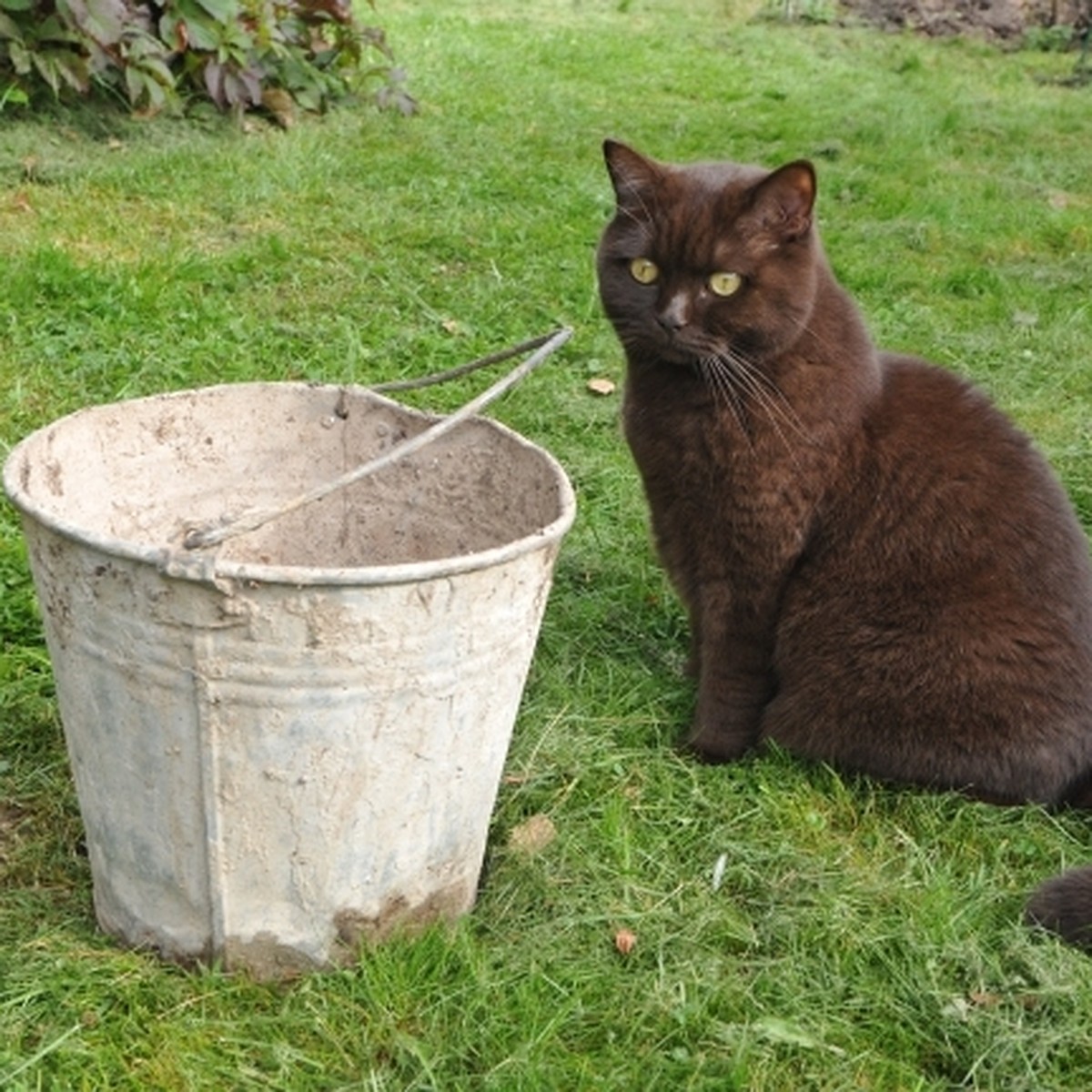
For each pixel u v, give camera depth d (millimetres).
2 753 1026
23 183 1930
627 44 3721
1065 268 2168
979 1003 883
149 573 771
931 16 4402
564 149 2514
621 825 993
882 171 2613
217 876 844
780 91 3262
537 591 850
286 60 2371
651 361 1093
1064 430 1642
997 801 1067
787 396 1049
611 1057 839
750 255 1036
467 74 3041
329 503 1002
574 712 1115
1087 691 1065
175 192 1973
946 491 1073
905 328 1858
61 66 2043
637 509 1389
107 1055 813
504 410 1539
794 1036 847
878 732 1071
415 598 786
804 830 1022
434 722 830
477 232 2006
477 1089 818
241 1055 824
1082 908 923
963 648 1051
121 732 825
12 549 1217
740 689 1110
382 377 1577
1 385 1457
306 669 788
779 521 1062
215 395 960
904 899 954
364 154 2270
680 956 905
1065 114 3293
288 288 1756
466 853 903
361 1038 838
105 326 1582
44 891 926
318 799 826
